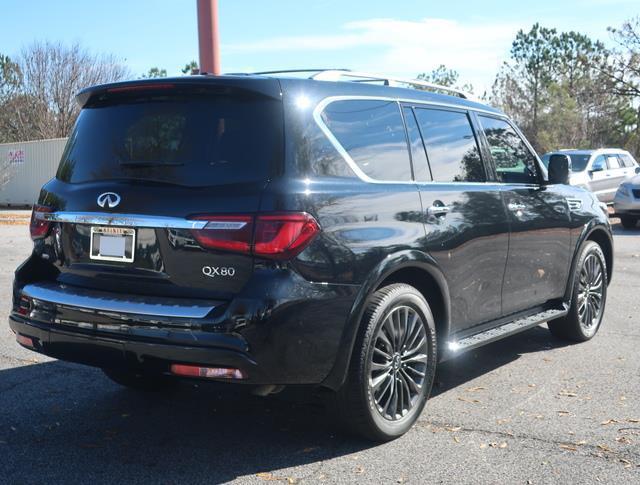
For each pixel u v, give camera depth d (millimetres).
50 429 4297
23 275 4215
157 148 3824
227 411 4629
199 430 4293
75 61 42406
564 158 5570
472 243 4691
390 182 4176
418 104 4668
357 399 3865
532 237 5418
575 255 6121
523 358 5895
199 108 3826
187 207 3584
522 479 3586
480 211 4805
